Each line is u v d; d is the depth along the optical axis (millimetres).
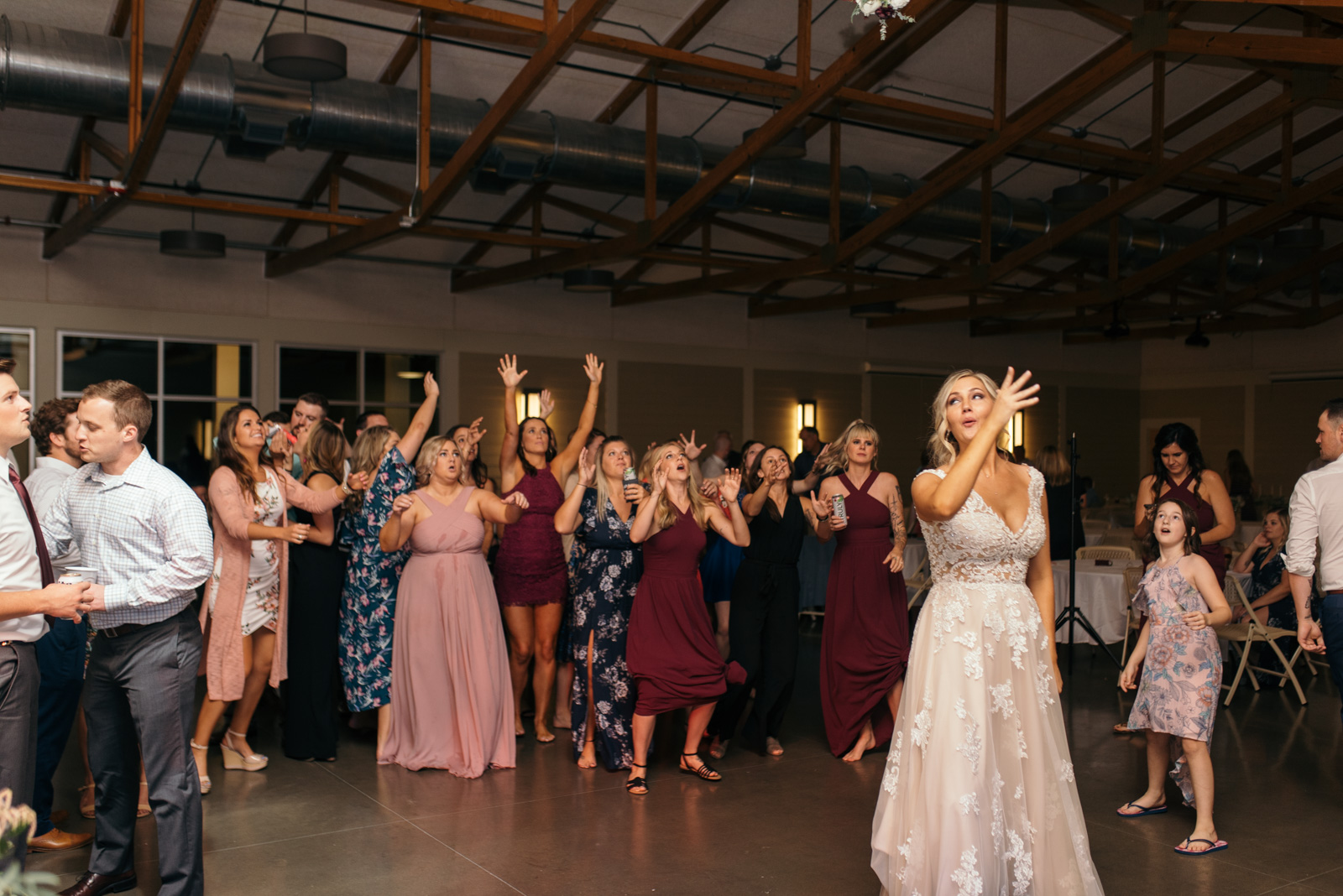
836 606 4766
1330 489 3684
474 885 3291
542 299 12305
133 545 2908
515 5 7871
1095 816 3979
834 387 14586
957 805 2613
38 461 3631
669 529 4344
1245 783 4406
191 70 6652
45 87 6301
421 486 4699
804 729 5324
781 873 3396
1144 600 3879
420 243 11078
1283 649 6586
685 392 13328
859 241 9078
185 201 7539
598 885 3293
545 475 5016
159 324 10023
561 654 5262
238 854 3547
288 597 4598
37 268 9438
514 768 4578
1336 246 12391
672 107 9203
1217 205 12914
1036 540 2783
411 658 4535
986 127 8445
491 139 6867
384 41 7891
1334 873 3406
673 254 9898
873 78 9273
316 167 9445
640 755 4266
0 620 2461
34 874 1385
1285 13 8859
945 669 2727
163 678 2936
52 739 3498
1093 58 9594
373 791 4238
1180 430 4934
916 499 2826
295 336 10766
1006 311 12656
